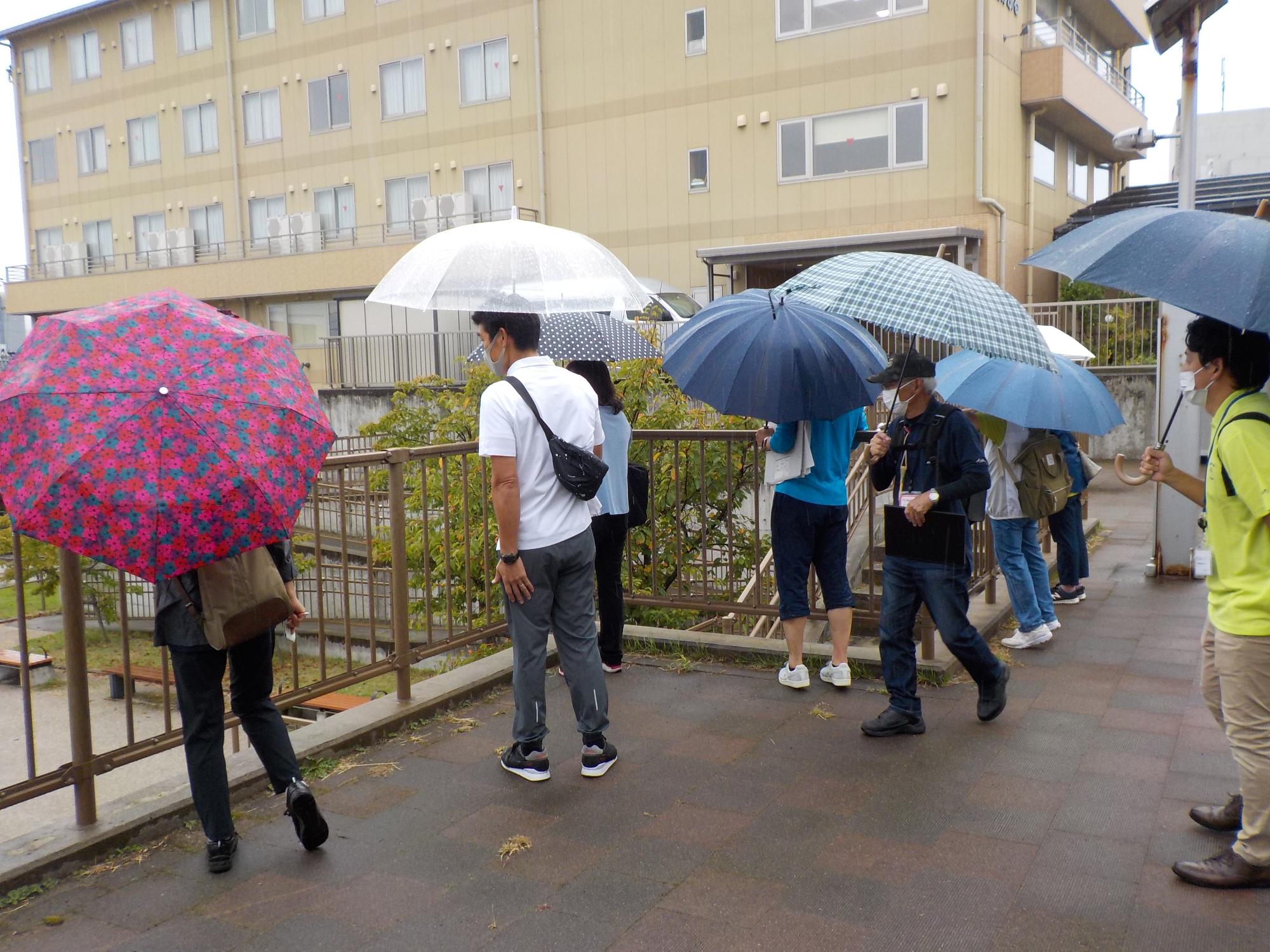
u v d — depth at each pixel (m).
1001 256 17.78
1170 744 4.36
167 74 28.66
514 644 4.08
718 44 20.20
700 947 2.88
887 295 3.90
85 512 2.64
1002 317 3.88
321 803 3.93
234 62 27.27
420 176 24.59
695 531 7.89
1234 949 2.81
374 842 3.58
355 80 25.33
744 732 4.64
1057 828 3.57
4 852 3.34
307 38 25.97
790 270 21.03
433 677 5.42
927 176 18.23
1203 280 2.78
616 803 3.88
